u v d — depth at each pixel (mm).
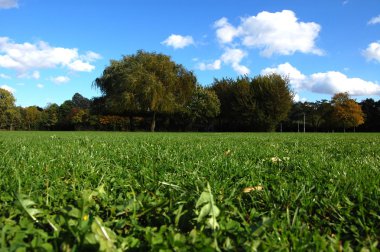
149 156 4617
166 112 47031
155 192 2479
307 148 6777
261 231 1583
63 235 1475
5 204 2074
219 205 1912
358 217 2020
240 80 56312
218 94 58688
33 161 3887
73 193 2344
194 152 5363
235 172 3379
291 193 2398
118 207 1905
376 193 2424
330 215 2107
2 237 1410
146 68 45250
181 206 1790
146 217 1910
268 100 53969
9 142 7945
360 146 7832
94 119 57250
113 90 45656
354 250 1508
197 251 1300
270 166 3957
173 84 45625
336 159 4723
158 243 1396
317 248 1434
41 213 1839
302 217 2049
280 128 62844
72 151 5227
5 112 71500
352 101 65500
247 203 2322
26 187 2512
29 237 1544
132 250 1422
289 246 1542
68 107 67688
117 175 3201
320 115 67062
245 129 57469
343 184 2734
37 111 72625
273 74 55031
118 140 9570
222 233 1615
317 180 2980
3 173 3084
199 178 2971
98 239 1285
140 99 44688
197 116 52656
